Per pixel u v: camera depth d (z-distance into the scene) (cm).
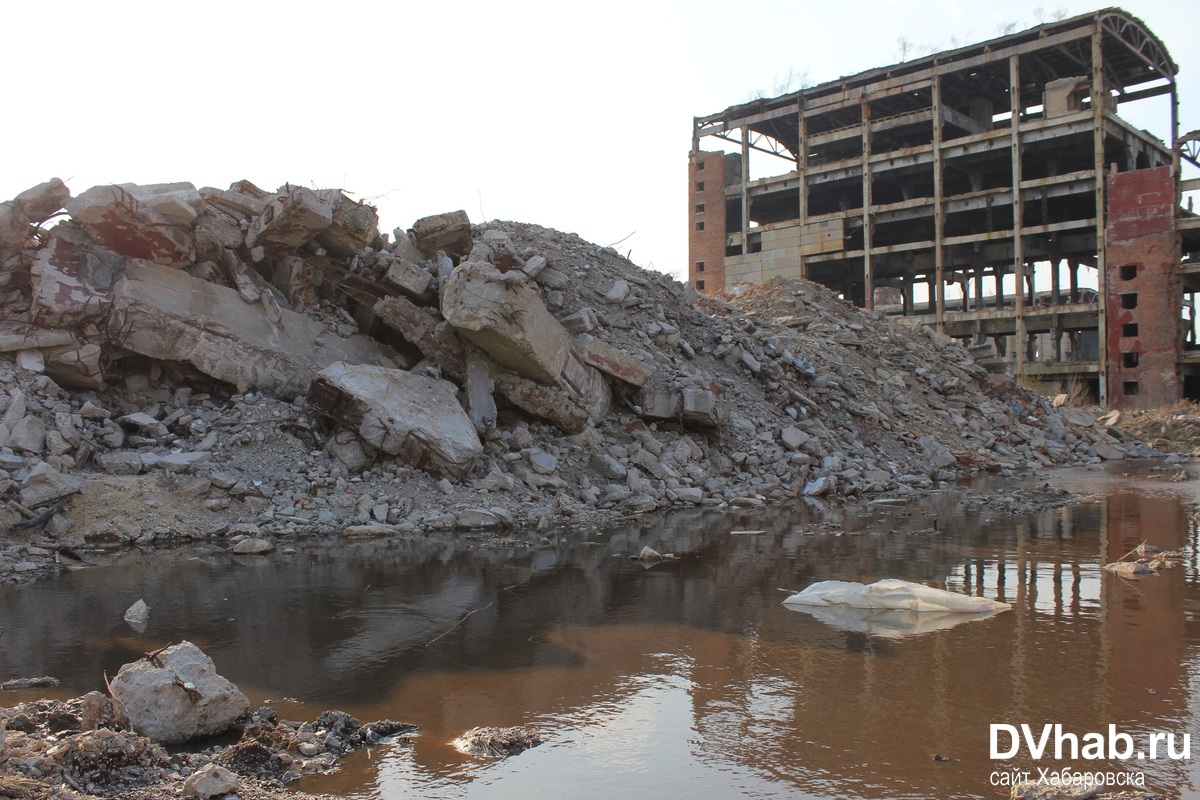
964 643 677
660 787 450
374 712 552
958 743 496
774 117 5631
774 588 860
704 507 1399
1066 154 5012
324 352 1384
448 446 1227
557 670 625
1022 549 1052
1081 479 1900
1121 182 4488
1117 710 539
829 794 441
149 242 1260
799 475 1597
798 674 611
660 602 808
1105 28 4519
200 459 1153
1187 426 3027
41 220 1237
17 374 1166
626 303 1805
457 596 827
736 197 5938
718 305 2352
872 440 1898
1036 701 555
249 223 1388
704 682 598
